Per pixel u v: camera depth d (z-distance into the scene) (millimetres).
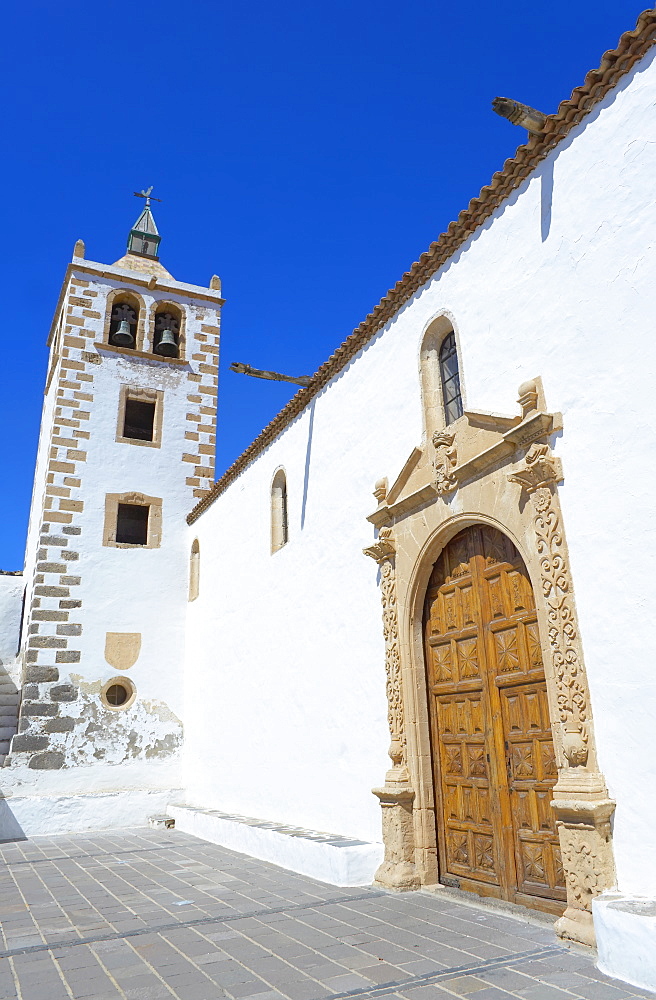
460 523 6746
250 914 6082
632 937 4113
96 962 4922
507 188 6676
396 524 7738
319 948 5020
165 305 18078
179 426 17047
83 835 12297
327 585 9203
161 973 4637
